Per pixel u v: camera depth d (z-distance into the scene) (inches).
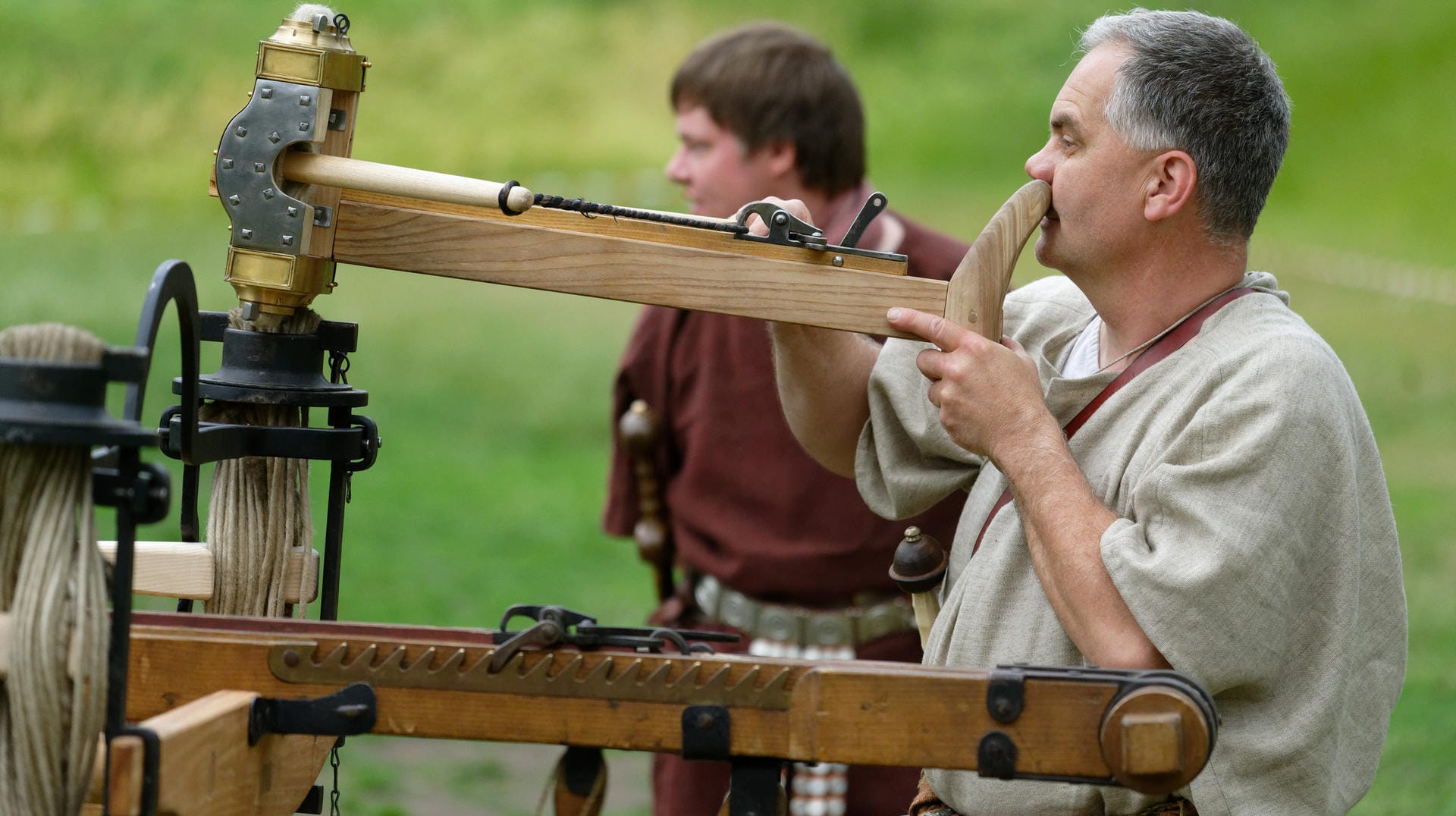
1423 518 1006.4
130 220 1888.5
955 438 245.8
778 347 287.9
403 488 1066.7
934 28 3048.7
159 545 244.4
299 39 227.5
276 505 249.8
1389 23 2989.7
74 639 178.5
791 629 388.8
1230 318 246.4
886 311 243.6
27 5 2367.1
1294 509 229.1
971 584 257.8
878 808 377.4
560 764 201.9
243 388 238.2
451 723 199.0
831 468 303.7
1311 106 2768.2
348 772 623.2
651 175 2319.1
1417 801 578.6
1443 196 2455.7
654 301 237.9
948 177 2546.8
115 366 179.6
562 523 1008.9
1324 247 2143.2
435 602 813.2
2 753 180.1
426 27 2689.5
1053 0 3189.0
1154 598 224.8
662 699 197.3
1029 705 194.2
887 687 195.6
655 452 417.1
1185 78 243.1
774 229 240.5
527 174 2324.1
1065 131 251.9
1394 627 245.3
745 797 199.9
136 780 171.9
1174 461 235.8
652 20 2832.2
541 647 199.3
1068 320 283.7
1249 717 233.9
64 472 181.8
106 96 2197.3
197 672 199.5
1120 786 202.5
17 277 1505.9
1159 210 245.4
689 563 409.4
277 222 228.4
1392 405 1311.5
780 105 406.0
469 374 1413.6
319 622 205.3
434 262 236.8
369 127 2411.4
